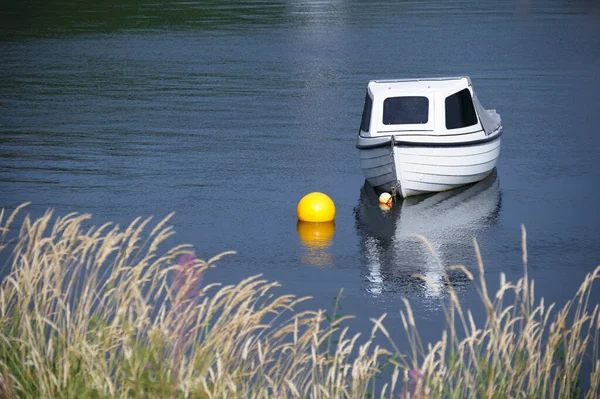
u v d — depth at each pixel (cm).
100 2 7856
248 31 5959
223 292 787
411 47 5116
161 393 683
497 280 1769
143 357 715
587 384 1233
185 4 7644
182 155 2900
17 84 4250
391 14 6756
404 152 2431
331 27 6081
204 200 2392
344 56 4866
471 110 2567
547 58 4678
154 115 3538
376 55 4875
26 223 860
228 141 3092
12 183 2550
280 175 2662
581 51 4878
